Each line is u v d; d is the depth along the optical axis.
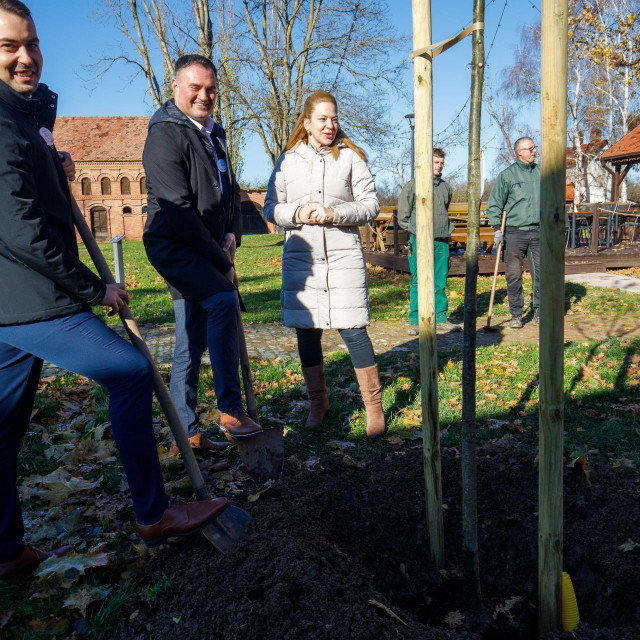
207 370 5.32
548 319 1.64
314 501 2.55
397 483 2.75
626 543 2.24
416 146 2.04
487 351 5.91
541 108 1.54
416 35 1.96
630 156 19.55
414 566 2.39
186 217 2.96
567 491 2.65
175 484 3.11
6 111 1.90
